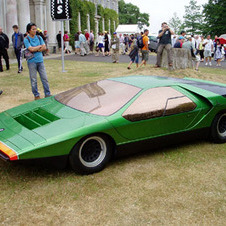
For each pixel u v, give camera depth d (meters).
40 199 3.24
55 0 12.54
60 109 4.15
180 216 3.03
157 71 11.11
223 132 5.00
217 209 3.16
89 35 27.14
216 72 14.14
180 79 5.19
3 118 4.18
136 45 13.93
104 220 2.93
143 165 4.12
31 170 3.88
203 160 4.33
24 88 9.30
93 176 3.78
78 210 3.08
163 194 3.42
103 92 4.38
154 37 31.39
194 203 3.26
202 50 19.77
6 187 3.46
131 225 2.87
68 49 26.41
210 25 53.84
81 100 4.29
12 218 2.92
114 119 3.84
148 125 4.13
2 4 18.11
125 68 14.84
